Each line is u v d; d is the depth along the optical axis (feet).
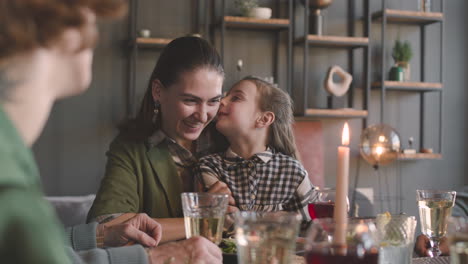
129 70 15.28
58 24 1.79
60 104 14.99
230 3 15.79
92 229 4.26
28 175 1.64
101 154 15.20
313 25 15.89
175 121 5.58
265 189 5.90
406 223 3.24
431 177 17.17
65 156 15.01
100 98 15.16
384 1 16.22
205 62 5.41
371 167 16.79
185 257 3.51
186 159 5.94
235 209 5.25
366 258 2.46
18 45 1.74
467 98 17.46
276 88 6.23
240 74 15.93
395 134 14.82
